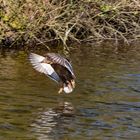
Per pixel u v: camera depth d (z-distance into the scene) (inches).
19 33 883.4
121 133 493.0
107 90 635.5
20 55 826.8
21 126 503.2
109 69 744.3
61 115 538.6
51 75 489.1
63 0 946.1
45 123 514.6
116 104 582.6
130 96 613.9
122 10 989.8
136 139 478.6
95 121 524.4
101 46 920.3
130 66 768.3
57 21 922.1
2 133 483.5
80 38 967.6
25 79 674.2
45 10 911.0
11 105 565.6
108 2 979.3
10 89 625.3
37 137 476.4
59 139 472.4
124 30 1008.9
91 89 637.9
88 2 955.3
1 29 874.1
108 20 987.3
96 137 479.8
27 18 893.2
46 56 460.1
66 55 837.2
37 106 565.0
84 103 582.2
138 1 984.3
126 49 901.2
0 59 789.2
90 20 955.3
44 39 922.7
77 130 497.7
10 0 882.8
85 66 759.1
